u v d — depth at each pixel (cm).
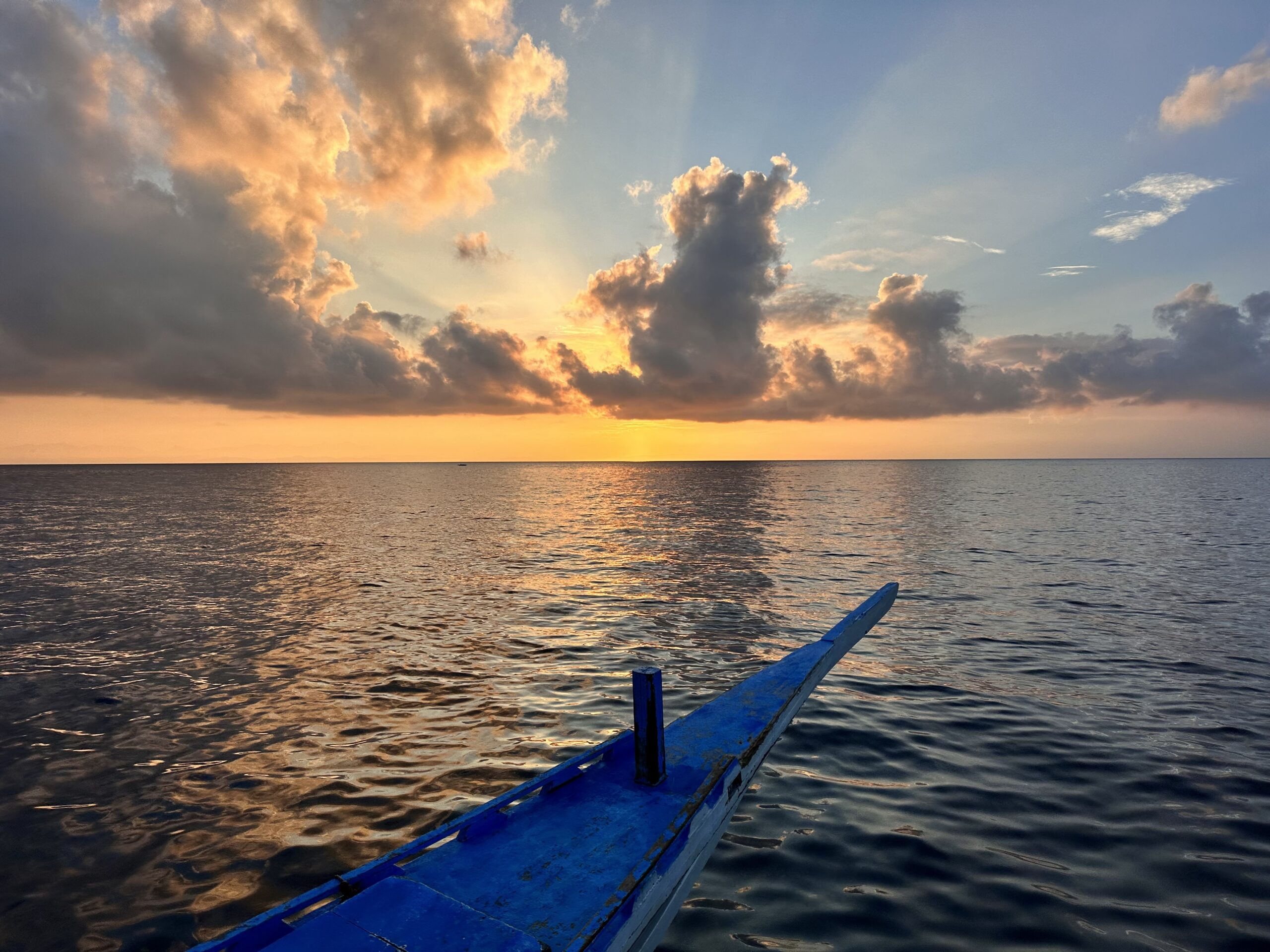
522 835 434
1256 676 1046
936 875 512
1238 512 4738
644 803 477
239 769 717
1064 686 996
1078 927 447
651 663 1125
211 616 1523
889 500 6275
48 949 437
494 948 293
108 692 988
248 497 7306
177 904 485
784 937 436
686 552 2664
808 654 836
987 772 703
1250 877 509
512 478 14462
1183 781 679
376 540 3150
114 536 3347
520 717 870
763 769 708
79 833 588
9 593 1838
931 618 1473
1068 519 4134
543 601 1686
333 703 930
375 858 543
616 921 341
